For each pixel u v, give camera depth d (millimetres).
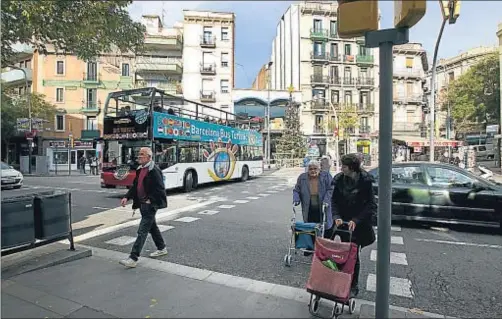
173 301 3957
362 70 49500
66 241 6727
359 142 47875
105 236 7336
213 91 45562
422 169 8672
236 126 21406
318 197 5598
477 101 36781
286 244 6719
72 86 39188
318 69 48375
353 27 3188
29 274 4793
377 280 3256
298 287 4559
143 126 12984
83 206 11281
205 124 16875
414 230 8195
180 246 6551
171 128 14055
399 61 49812
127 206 11242
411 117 50031
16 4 6945
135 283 4516
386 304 3229
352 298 3846
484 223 7785
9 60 10289
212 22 45844
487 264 5703
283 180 22062
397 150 35344
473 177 8156
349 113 45438
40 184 19891
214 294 4184
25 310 3703
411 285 4793
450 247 6723
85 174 31594
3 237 4703
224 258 5805
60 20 8023
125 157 13250
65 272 4914
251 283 4602
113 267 5184
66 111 38969
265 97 45781
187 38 45312
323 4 48531
